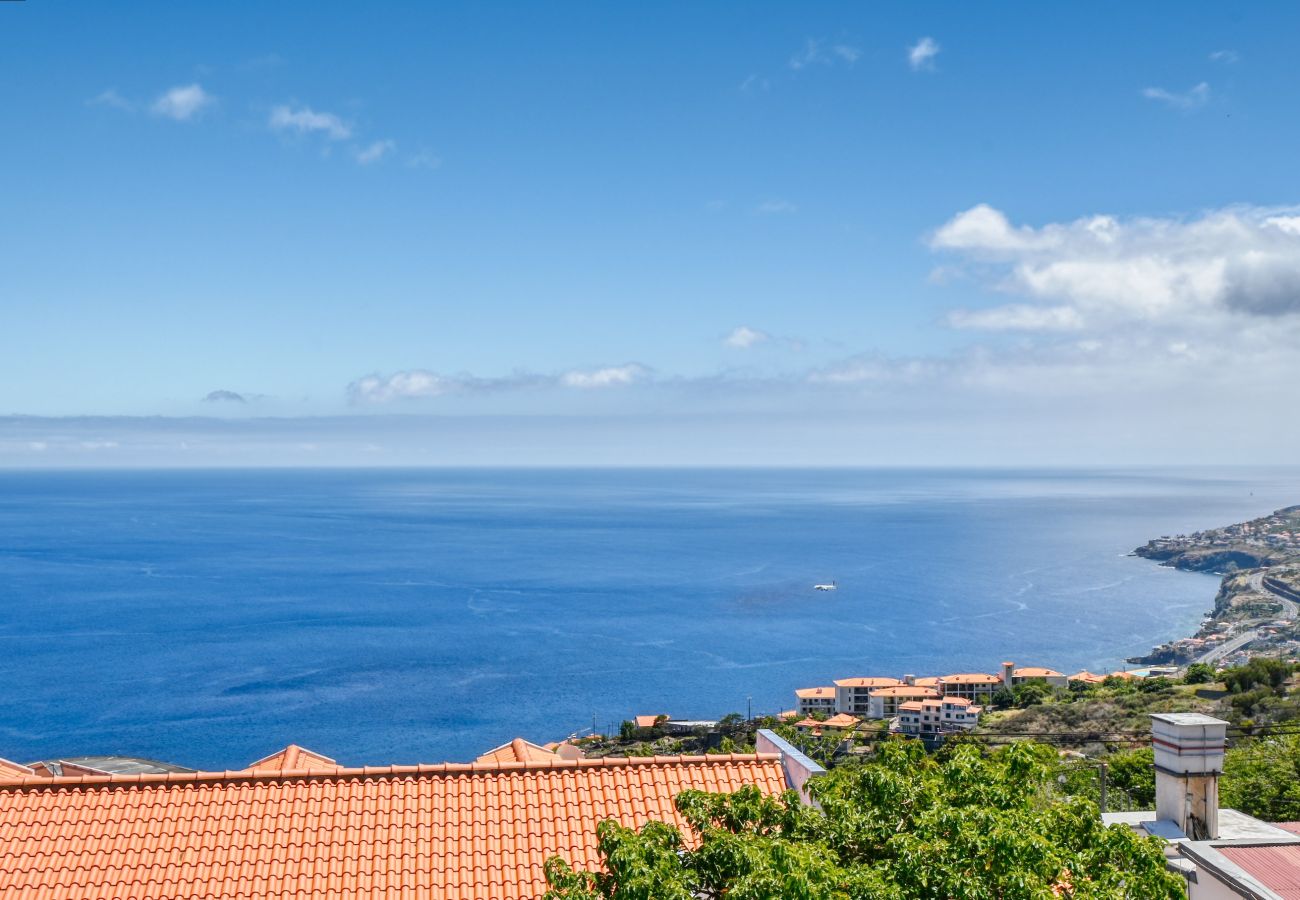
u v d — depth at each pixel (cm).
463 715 14688
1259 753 5194
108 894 1869
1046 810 1775
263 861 1956
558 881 1577
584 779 2223
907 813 1700
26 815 2036
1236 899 1980
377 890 1906
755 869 1427
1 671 17000
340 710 14738
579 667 18300
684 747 11500
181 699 15188
